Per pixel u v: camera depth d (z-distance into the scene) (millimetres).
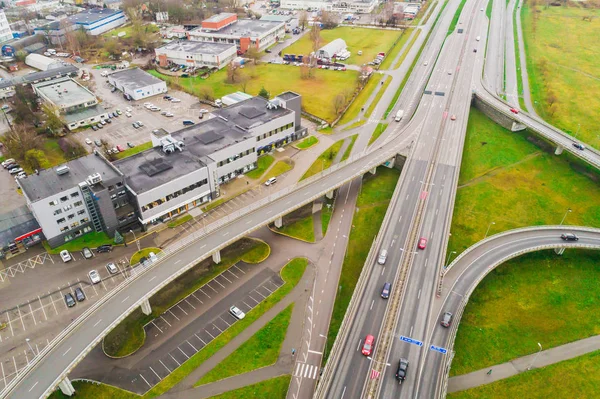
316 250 106062
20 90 165625
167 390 75062
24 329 84250
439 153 133875
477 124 161500
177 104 177625
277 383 76562
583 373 80125
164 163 114438
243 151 128375
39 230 104625
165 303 91562
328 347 83000
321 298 93250
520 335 86688
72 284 94312
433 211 108875
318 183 118875
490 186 127375
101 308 81625
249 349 82312
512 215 116625
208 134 129250
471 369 80375
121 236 105312
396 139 141875
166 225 111812
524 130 156625
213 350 82000
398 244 98500
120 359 80250
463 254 97000
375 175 133625
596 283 97812
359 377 71312
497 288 95812
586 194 125000
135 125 157375
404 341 77062
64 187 101625
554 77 197500
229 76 195750
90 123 159500
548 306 92750
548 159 140375
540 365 81438
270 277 98188
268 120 138750
